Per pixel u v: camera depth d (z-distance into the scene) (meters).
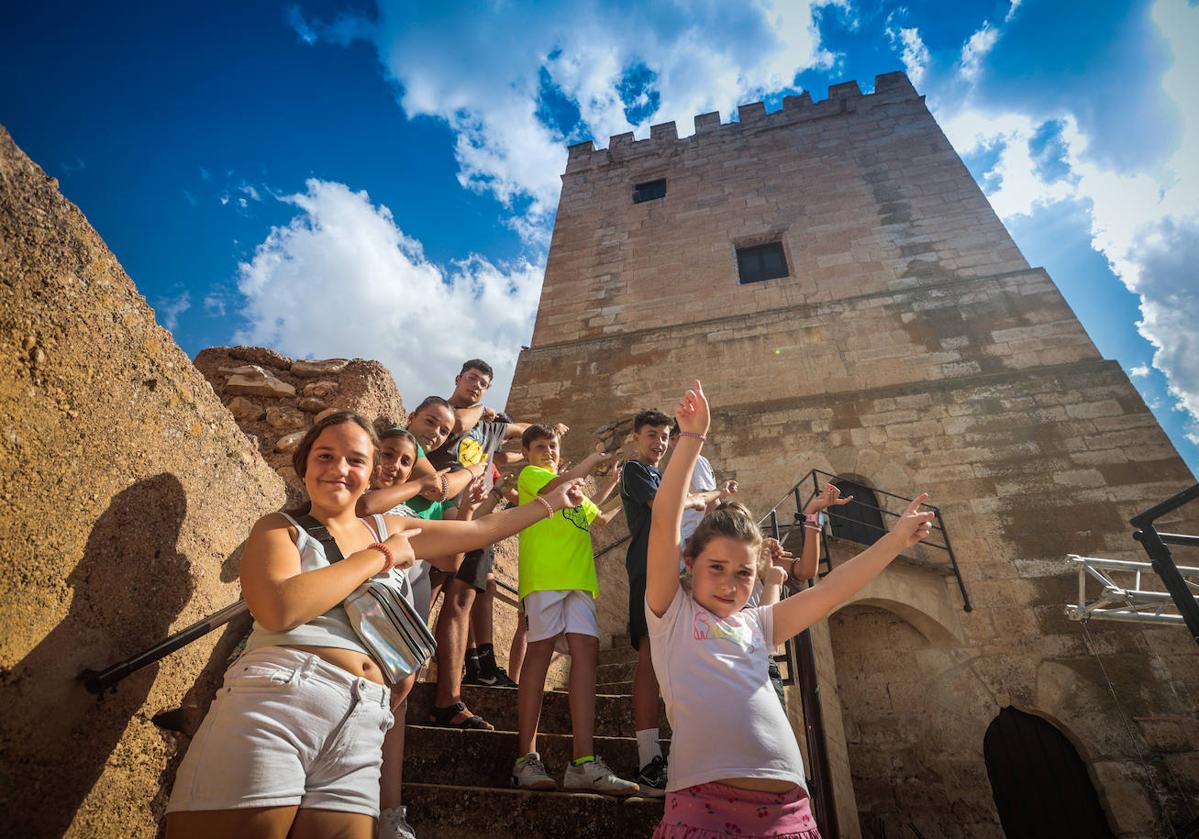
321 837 1.60
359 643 1.88
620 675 5.91
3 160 1.93
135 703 2.28
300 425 4.69
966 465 9.01
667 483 2.23
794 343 11.05
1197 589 7.21
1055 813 6.82
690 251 13.25
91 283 2.20
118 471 2.26
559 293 13.46
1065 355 9.66
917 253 11.73
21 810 1.85
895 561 7.79
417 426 3.79
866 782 7.49
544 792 2.78
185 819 1.49
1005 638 7.63
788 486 9.50
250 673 1.67
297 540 1.88
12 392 1.88
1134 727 6.84
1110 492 8.27
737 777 1.81
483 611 4.39
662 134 15.92
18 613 1.87
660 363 11.55
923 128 13.73
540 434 4.15
